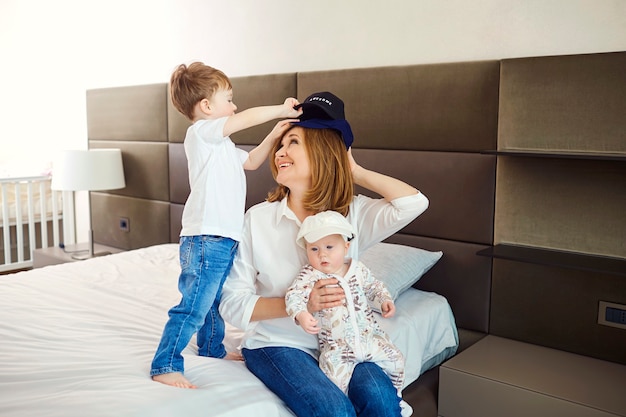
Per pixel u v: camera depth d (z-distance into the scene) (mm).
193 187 1721
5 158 5199
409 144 2609
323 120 1751
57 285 2590
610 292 2160
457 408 2076
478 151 2422
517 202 2355
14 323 2092
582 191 2207
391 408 1551
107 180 3760
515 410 1939
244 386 1597
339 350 1598
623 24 2131
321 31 2990
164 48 3787
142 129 3799
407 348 2074
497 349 2289
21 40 4855
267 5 3201
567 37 2256
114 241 4164
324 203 1711
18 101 5000
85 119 4426
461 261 2510
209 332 1814
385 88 2646
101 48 4195
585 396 1865
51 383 1593
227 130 1694
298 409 1516
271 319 1679
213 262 1675
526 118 2293
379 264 2348
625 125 2082
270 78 3086
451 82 2459
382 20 2756
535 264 2283
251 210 1787
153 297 2428
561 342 2289
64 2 4406
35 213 4625
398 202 1736
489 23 2439
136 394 1478
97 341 1937
